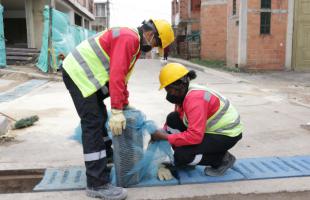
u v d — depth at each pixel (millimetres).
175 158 3287
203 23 21250
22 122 5352
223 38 21062
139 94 8672
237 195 3082
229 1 15820
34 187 3324
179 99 3178
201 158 3254
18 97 8203
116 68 2809
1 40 12062
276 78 12273
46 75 11773
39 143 4512
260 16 14219
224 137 3209
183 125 3406
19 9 19500
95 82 2908
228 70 15117
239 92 9109
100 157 2973
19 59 14156
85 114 2928
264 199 3025
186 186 3242
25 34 19875
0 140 4602
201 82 11297
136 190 3160
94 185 2984
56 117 6004
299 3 14195
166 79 3084
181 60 22969
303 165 3717
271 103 7480
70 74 2938
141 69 16953
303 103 7430
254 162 3797
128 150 3168
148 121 3229
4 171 3631
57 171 3574
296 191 3162
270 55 14484
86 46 2982
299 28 14359
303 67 14570
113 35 2871
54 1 17141
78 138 4258
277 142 4551
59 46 12281
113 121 2863
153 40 3047
